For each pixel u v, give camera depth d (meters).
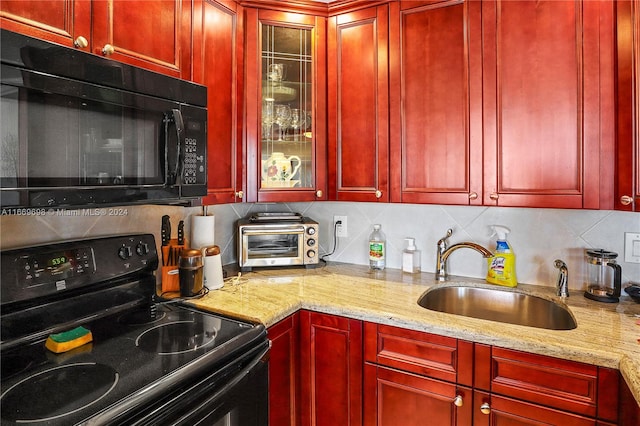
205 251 1.64
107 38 1.12
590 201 1.37
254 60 1.75
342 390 1.49
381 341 1.42
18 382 0.93
